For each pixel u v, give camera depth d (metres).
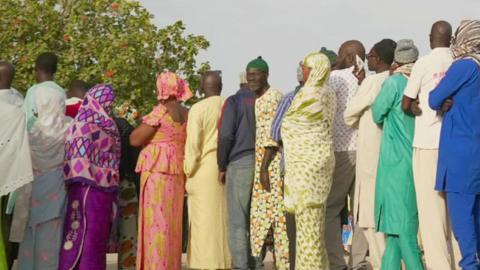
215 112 7.77
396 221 6.73
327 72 6.92
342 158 7.62
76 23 19.56
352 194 7.76
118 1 20.05
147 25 19.91
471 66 6.37
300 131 6.87
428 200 6.63
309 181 6.82
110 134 7.39
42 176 7.20
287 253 7.34
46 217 7.15
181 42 19.92
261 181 7.37
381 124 7.09
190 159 7.57
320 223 6.89
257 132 7.47
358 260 7.78
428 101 6.54
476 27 6.49
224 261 7.65
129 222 8.02
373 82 7.18
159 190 7.54
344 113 7.37
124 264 7.99
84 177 7.15
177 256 7.70
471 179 6.32
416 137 6.70
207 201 7.64
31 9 19.64
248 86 7.77
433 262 6.57
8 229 7.30
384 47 7.49
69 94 8.72
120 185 8.02
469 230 6.31
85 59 19.36
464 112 6.38
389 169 6.80
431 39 6.93
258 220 7.39
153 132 7.63
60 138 7.29
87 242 7.14
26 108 7.33
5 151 6.72
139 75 19.08
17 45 19.38
